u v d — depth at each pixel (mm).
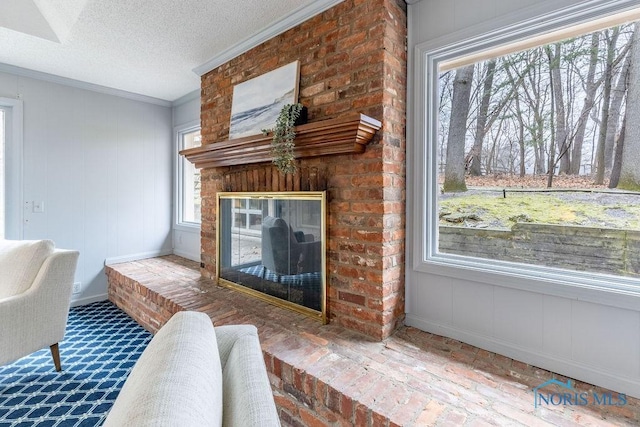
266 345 1645
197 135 3777
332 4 1873
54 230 3049
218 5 1944
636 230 1340
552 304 1484
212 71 2762
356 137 1625
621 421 1156
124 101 3502
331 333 1798
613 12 1344
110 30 2221
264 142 2018
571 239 1493
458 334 1753
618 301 1321
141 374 582
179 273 3076
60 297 1993
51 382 1927
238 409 606
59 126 3059
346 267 1855
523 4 1522
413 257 1898
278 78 2178
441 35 1777
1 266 1957
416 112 1866
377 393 1273
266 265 2312
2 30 2184
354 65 1793
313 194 1960
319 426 1359
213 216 2807
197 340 692
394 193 1800
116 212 3465
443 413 1166
